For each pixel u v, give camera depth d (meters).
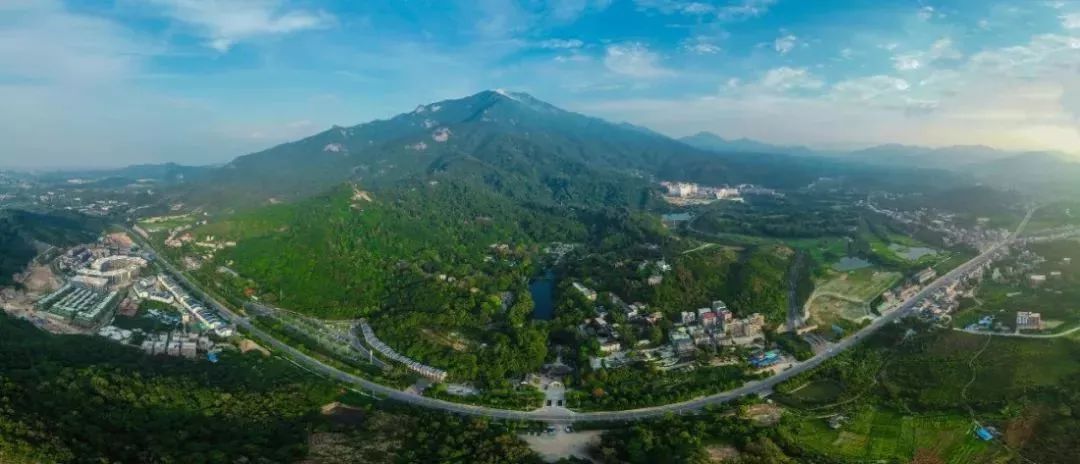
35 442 159.38
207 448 180.75
